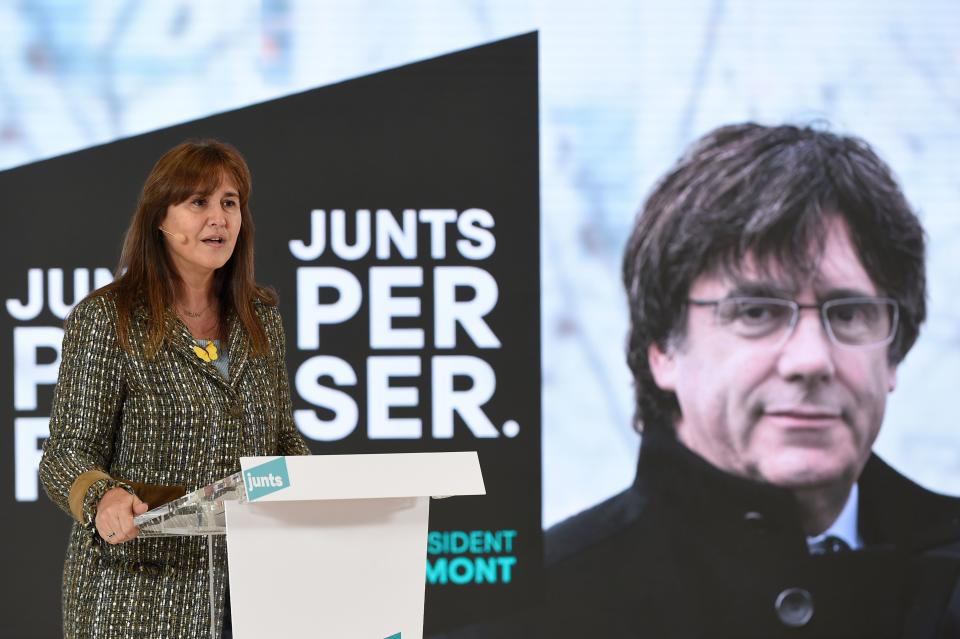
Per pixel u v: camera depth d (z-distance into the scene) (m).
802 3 13.72
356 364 13.51
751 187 13.60
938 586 13.52
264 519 5.27
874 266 13.62
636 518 13.48
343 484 5.16
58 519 13.23
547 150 13.61
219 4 13.40
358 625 5.38
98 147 13.33
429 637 13.35
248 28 13.44
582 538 13.47
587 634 13.41
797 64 13.71
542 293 13.57
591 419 13.52
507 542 13.45
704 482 13.48
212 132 13.43
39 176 13.27
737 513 13.48
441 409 13.54
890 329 13.61
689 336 13.51
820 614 13.45
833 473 13.51
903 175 13.73
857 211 13.64
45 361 13.26
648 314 13.55
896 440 13.62
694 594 13.43
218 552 6.12
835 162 13.68
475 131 13.59
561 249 13.58
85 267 13.31
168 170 6.75
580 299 13.59
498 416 13.52
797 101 13.70
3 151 13.23
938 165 13.73
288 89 13.48
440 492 5.27
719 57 13.70
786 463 13.47
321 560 5.34
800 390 13.48
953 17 13.74
